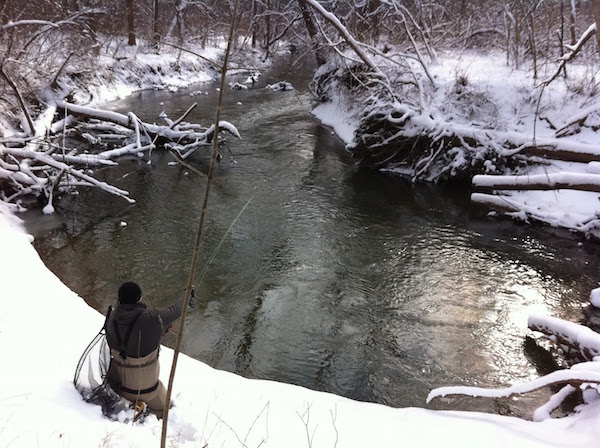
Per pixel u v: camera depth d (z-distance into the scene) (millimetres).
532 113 13539
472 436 4078
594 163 11070
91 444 2934
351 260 9000
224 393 4297
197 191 12328
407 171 14078
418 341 6684
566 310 7504
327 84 21266
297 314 7219
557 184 10609
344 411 4348
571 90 13586
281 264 8734
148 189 12398
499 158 12391
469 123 13570
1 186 11172
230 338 6586
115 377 3559
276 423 3900
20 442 2812
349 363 6199
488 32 20938
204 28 37781
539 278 8477
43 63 17844
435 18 21828
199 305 7355
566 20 20609
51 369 3936
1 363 3824
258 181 13234
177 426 3605
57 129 15039
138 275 8133
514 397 5652
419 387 5809
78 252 8930
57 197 11688
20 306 5312
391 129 13797
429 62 17391
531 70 15734
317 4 14508
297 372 5988
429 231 10406
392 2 15469
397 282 8266
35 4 20250
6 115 14008
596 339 5828
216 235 9820
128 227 10109
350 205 11766
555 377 4707
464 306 7578
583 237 10094
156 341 3502
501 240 10008
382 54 14586
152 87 27797
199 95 26109
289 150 16266
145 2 35062
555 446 3959
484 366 6211
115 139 16828
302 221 10719
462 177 13164
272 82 31766
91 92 21875
